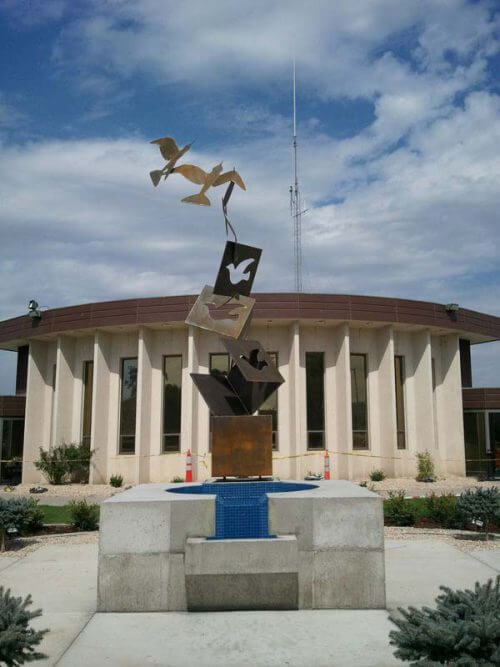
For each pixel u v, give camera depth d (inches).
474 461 1027.9
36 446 1015.6
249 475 392.8
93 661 241.3
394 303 922.1
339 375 921.5
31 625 284.4
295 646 254.1
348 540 307.6
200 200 421.1
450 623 190.1
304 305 884.6
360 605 303.1
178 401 938.1
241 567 295.3
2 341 1075.3
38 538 514.9
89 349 1000.9
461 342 1156.5
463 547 458.3
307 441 922.1
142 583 304.0
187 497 323.6
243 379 421.4
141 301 904.3
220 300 438.9
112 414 956.6
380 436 944.3
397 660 238.4
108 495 806.5
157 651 250.8
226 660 241.0
